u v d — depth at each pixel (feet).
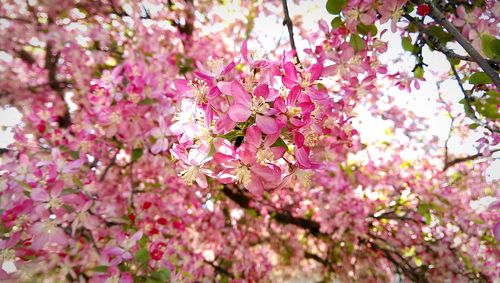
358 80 6.88
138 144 9.16
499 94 6.56
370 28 6.21
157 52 10.43
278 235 17.02
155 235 9.55
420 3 5.38
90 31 9.53
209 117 3.71
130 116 8.76
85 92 9.01
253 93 3.57
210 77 3.99
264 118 3.51
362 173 14.75
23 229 7.06
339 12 6.06
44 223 7.07
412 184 14.34
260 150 3.55
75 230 7.61
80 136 8.82
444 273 13.97
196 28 12.46
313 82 4.10
